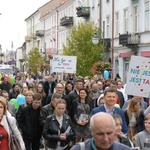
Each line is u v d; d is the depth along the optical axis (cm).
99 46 3878
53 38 7194
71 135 987
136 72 1184
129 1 3716
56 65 2447
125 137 714
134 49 3606
